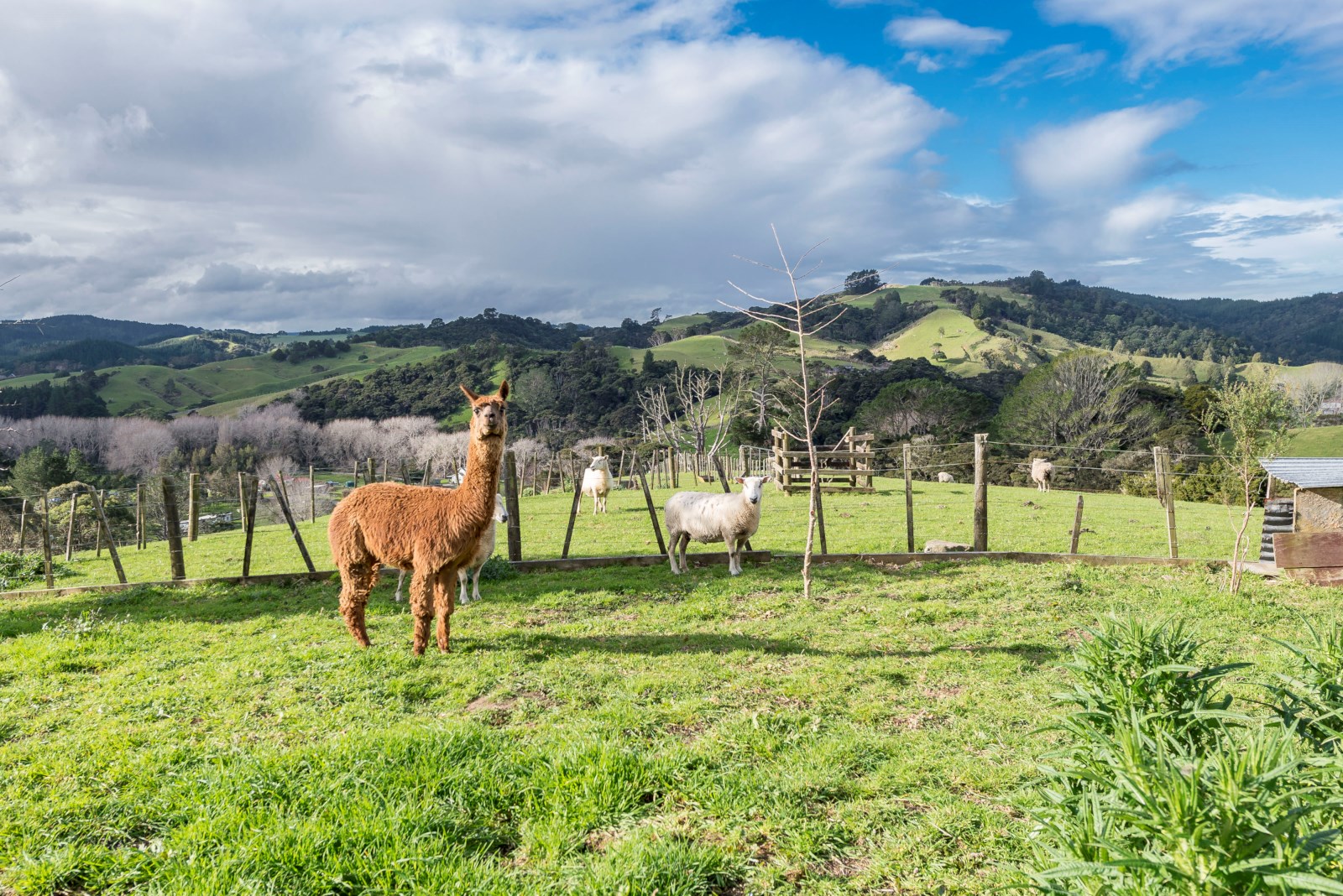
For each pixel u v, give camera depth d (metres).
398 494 7.95
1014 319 171.12
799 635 8.53
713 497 11.95
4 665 7.59
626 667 7.41
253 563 17.33
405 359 162.75
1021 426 58.19
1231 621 8.72
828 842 4.11
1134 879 2.23
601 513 23.56
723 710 6.13
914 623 8.97
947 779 4.81
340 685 6.84
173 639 8.73
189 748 5.35
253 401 117.19
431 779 4.57
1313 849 2.14
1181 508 25.02
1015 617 9.12
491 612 9.90
